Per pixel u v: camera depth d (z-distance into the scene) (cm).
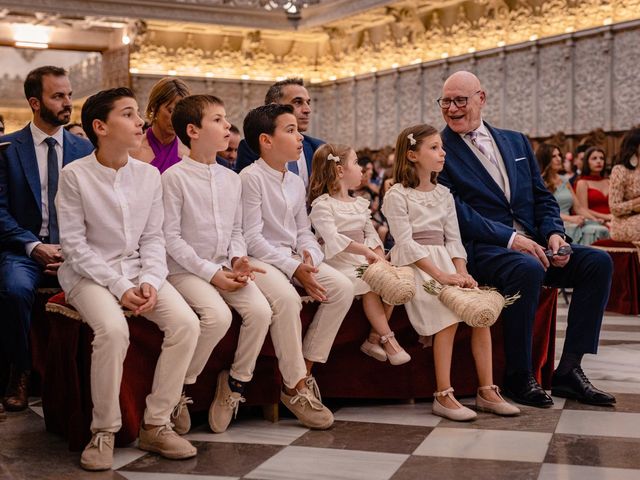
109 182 362
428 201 438
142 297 346
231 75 1850
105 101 355
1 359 466
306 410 386
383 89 1745
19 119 2627
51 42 1759
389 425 392
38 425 402
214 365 387
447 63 1586
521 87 1448
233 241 400
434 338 414
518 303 433
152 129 489
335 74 1878
